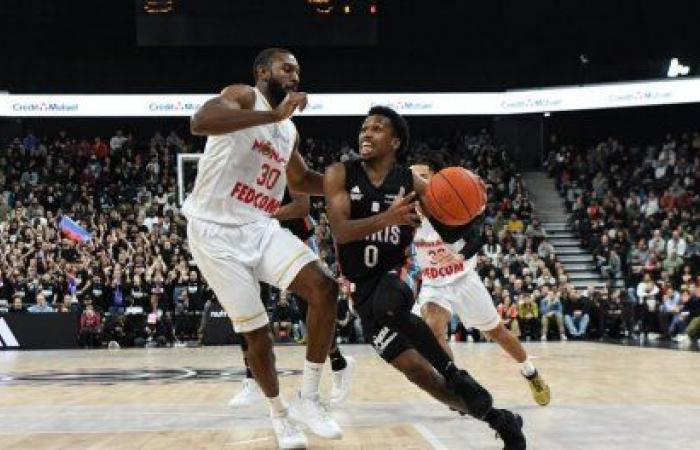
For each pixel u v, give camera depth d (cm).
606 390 715
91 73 2441
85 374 967
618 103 2178
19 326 1565
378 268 375
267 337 414
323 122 2541
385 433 466
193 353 1365
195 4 2172
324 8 2197
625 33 2420
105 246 1811
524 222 2133
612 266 1958
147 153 2338
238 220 413
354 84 2502
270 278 412
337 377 577
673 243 1850
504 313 1684
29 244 1756
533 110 2264
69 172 2234
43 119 2472
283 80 418
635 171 2259
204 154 411
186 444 436
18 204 1997
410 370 367
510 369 954
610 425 493
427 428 486
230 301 409
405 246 381
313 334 409
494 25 2472
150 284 1644
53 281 1648
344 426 497
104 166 2269
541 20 2455
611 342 1580
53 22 2402
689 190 2131
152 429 500
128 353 1393
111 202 2128
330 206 377
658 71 2406
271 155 413
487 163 2339
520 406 598
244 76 2473
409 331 361
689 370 935
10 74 2406
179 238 1805
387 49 2486
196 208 417
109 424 527
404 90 2509
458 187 356
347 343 1650
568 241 2147
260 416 561
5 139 2400
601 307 1716
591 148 2438
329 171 384
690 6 2366
